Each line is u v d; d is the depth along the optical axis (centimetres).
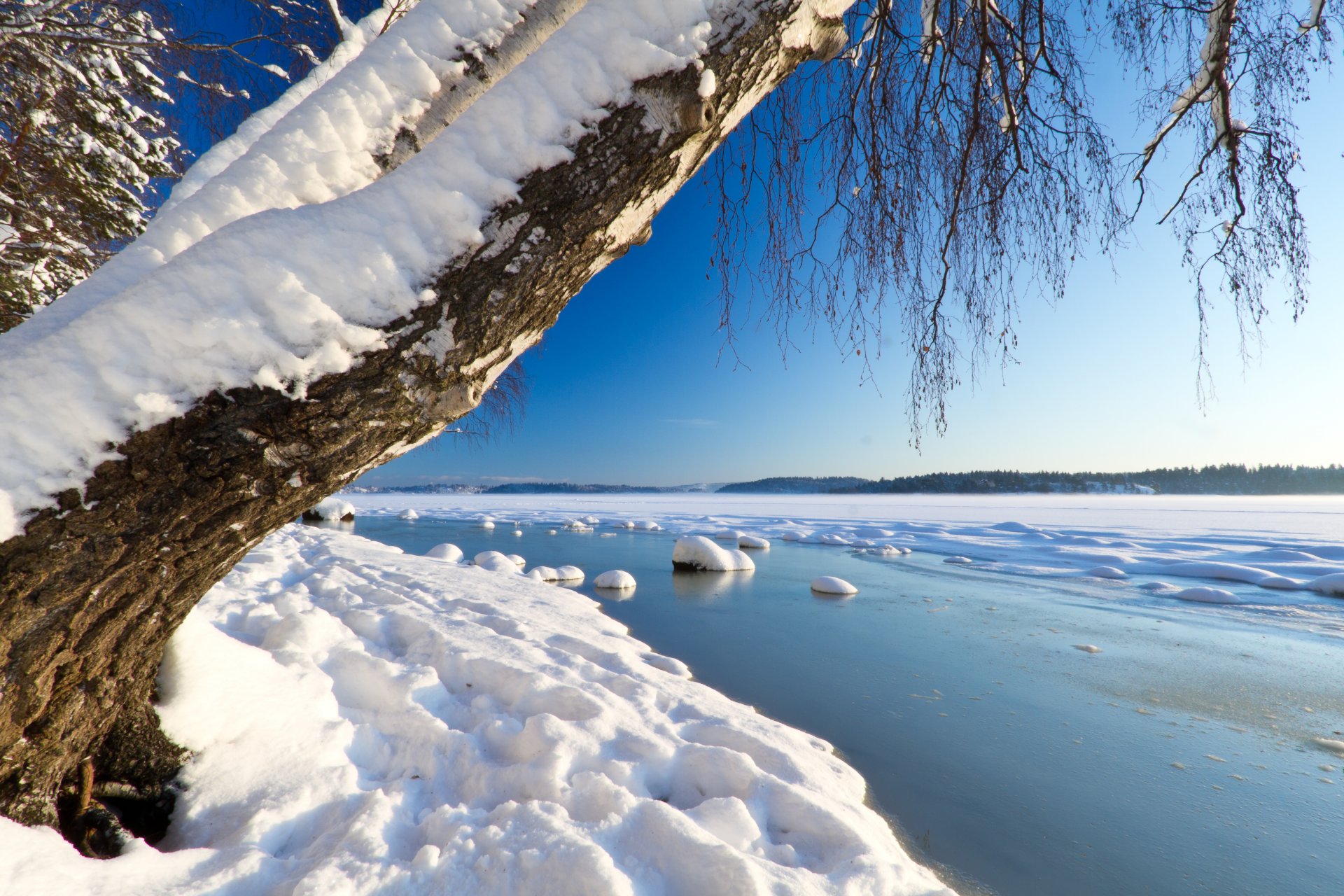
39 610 103
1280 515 2875
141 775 165
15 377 94
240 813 169
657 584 945
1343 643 605
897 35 249
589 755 228
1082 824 284
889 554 1377
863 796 299
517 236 103
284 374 96
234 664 201
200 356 94
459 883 148
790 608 768
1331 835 279
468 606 478
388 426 105
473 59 118
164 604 127
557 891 147
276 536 942
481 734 242
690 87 102
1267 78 234
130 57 386
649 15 104
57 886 117
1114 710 427
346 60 220
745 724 293
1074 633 644
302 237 99
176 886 133
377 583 564
